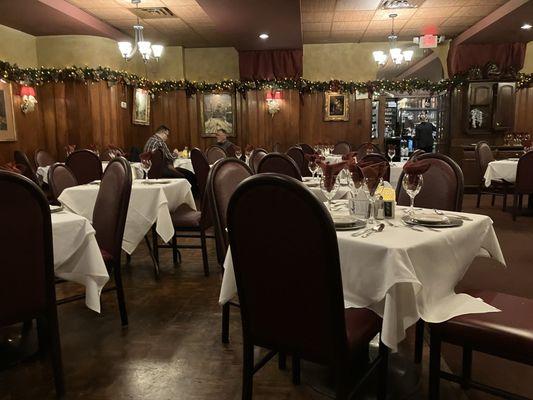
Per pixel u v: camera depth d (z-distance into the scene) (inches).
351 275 63.5
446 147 366.9
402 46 388.2
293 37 331.6
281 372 84.0
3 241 66.6
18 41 302.4
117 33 330.6
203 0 241.4
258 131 386.0
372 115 390.0
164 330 103.2
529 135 334.0
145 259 163.9
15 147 293.3
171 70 383.6
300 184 51.1
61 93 315.6
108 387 79.9
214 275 143.7
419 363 85.7
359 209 79.9
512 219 222.2
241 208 56.1
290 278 55.2
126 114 347.6
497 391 63.2
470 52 353.1
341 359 54.4
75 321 108.7
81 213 140.9
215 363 87.7
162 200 139.8
